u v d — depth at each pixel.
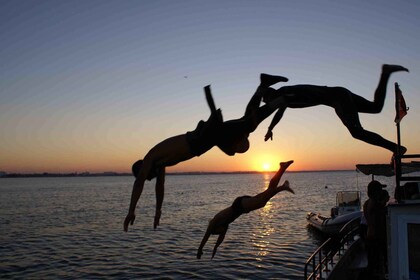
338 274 10.81
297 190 115.44
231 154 4.25
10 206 73.00
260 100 4.21
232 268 22.66
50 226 43.53
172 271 22.20
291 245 29.84
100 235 36.47
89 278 21.14
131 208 4.09
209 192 119.56
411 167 8.38
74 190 150.50
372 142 4.45
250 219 47.44
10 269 23.39
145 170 4.18
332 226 31.92
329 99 4.48
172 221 47.00
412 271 7.63
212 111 4.02
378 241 9.47
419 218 7.63
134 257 26.17
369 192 9.59
